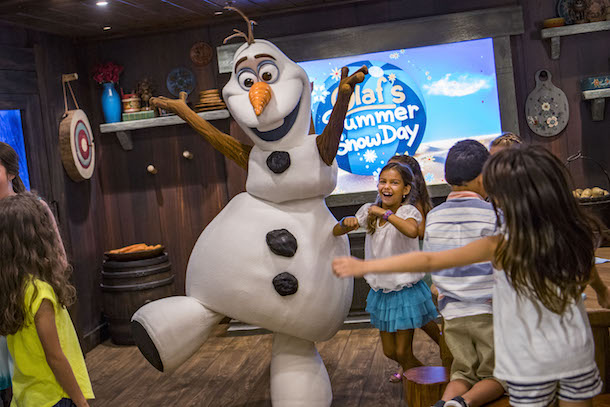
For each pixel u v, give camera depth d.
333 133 2.97
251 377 3.97
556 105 4.83
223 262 3.02
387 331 3.29
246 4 4.69
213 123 5.23
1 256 2.06
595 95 4.62
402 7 4.89
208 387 3.86
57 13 4.31
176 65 5.24
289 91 3.01
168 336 3.00
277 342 3.26
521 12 4.71
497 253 1.71
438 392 2.58
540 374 1.73
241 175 5.22
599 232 1.76
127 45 5.28
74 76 4.82
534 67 4.86
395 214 3.18
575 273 1.68
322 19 4.98
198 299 3.12
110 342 5.08
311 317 3.01
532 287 1.69
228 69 5.01
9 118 4.40
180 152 5.33
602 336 2.42
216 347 4.66
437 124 4.93
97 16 4.55
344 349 4.30
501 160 1.71
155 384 3.99
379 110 4.97
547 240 1.65
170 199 5.37
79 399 2.09
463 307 2.31
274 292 2.98
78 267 4.92
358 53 4.87
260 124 2.98
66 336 2.20
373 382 3.66
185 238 5.38
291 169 3.03
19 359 2.11
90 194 5.21
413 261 1.63
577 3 4.75
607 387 2.44
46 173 4.64
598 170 4.84
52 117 4.72
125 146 5.31
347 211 5.13
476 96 4.87
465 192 2.38
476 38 4.77
